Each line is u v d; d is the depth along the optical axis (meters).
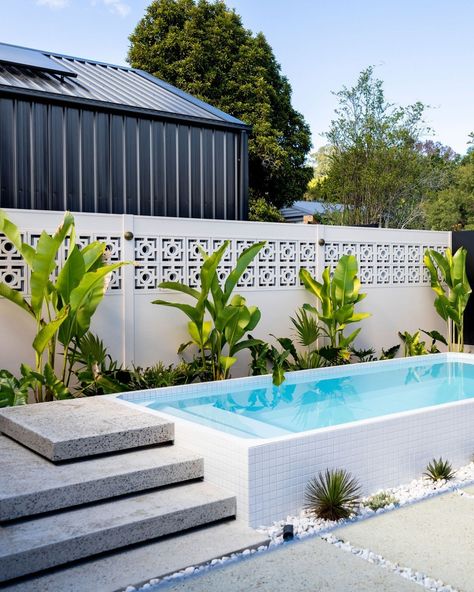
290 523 4.49
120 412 5.57
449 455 5.94
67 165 8.88
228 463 4.59
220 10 21.45
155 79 12.49
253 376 8.06
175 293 8.15
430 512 4.79
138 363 7.86
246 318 7.75
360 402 7.43
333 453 4.96
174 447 5.16
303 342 9.09
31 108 8.58
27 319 6.99
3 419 5.43
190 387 7.38
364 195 22.20
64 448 4.63
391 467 5.40
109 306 7.60
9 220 6.33
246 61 21.11
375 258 10.52
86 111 9.02
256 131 20.38
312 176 23.02
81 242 7.38
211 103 20.59
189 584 3.63
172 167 9.81
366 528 4.47
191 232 8.27
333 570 3.81
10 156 8.45
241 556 3.99
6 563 3.56
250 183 21.25
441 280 11.52
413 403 7.43
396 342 10.94
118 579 3.63
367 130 22.02
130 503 4.34
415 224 23.81
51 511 4.12
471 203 26.48
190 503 4.34
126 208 9.38
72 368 7.30
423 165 23.16
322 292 9.07
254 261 8.96
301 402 7.36
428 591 3.56
